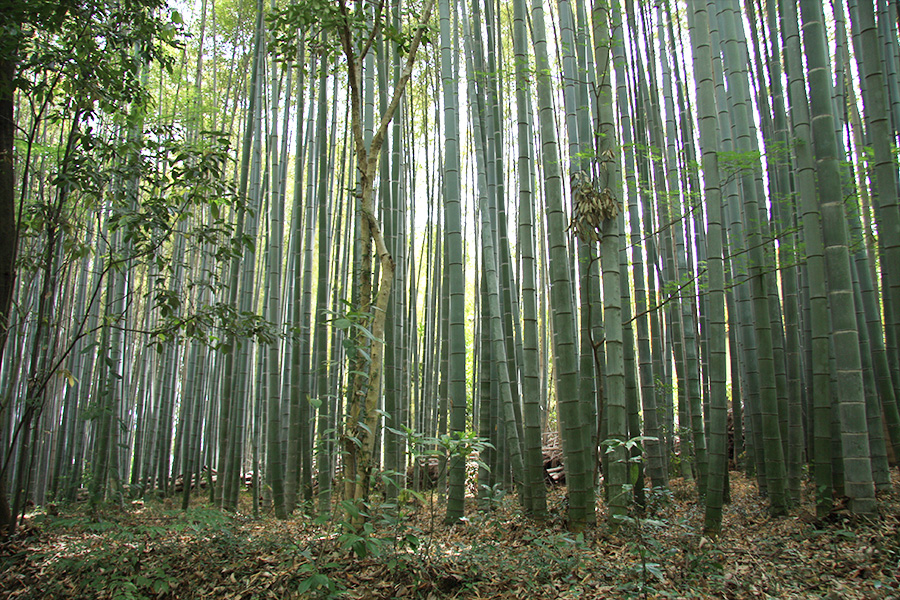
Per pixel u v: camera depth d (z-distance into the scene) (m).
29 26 5.03
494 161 7.14
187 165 5.09
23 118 8.12
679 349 7.73
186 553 4.18
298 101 8.05
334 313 3.55
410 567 3.35
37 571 4.06
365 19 4.20
